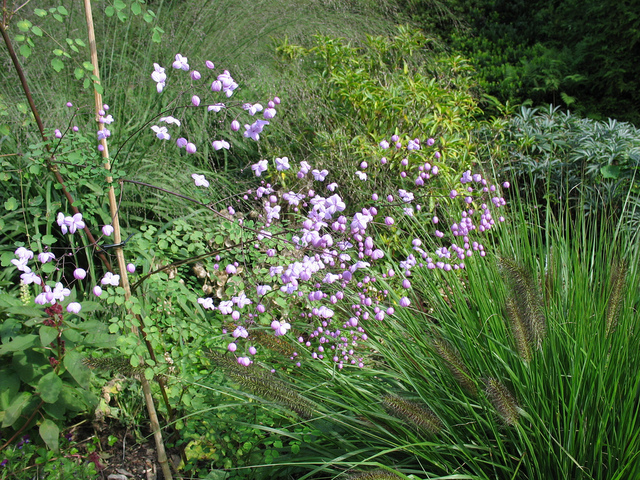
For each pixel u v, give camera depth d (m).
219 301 3.12
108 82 4.00
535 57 6.52
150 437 2.43
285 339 2.36
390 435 1.82
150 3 5.00
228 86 1.69
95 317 2.81
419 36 4.88
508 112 5.05
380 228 3.31
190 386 2.30
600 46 6.17
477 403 2.00
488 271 2.58
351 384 2.05
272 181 3.83
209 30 4.95
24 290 2.28
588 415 1.81
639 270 2.35
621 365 1.86
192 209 3.33
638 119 6.01
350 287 2.71
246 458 2.14
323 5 5.91
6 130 2.22
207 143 4.05
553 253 2.40
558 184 4.45
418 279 2.75
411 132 4.02
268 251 2.15
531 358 1.83
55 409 2.15
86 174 1.95
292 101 4.31
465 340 2.12
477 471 1.78
